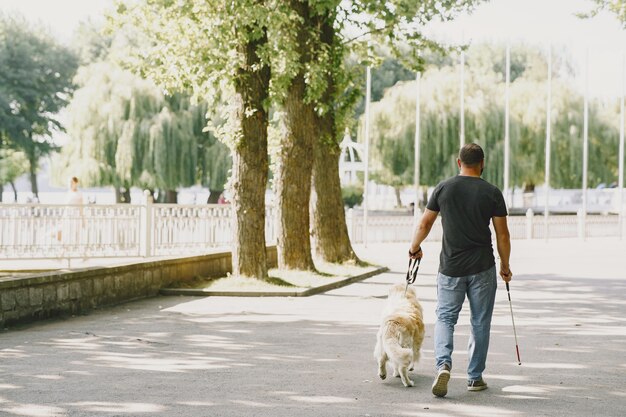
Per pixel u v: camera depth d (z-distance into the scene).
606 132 54.66
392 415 6.34
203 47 17.38
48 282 12.42
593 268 23.67
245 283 16.75
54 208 19.05
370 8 20.28
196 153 50.78
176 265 16.94
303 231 19.39
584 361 8.90
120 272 14.70
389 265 24.41
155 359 8.86
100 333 10.87
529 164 51.03
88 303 13.59
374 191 66.88
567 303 14.91
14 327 11.44
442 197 7.20
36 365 8.41
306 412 6.42
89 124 50.22
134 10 19.55
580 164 52.38
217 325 11.74
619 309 13.98
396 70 71.31
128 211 20.00
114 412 6.36
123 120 49.88
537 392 7.25
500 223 7.09
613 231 44.78
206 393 7.10
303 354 9.26
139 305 14.29
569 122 52.56
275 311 13.52
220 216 21.77
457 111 49.72
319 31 19.30
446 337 7.10
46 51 71.50
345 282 18.47
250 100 17.23
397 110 50.12
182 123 50.38
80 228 19.36
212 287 16.42
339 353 9.34
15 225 18.61
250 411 6.44
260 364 8.59
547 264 25.22
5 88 67.81
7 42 69.38
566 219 43.03
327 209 21.92
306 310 13.68
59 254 19.14
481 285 7.10
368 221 35.66
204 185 52.66
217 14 16.73
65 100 71.69
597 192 73.81
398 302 7.77
